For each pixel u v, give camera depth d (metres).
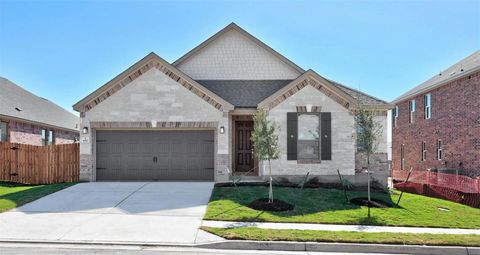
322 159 15.45
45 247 7.54
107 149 15.90
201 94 15.59
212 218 9.84
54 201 11.69
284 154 15.45
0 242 7.82
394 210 11.40
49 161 16.28
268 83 18.11
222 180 15.35
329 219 10.09
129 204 11.34
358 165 16.19
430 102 23.30
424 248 7.88
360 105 12.98
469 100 18.94
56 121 26.80
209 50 18.48
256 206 11.09
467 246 7.99
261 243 7.88
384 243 7.99
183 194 12.78
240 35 18.56
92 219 9.62
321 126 15.52
